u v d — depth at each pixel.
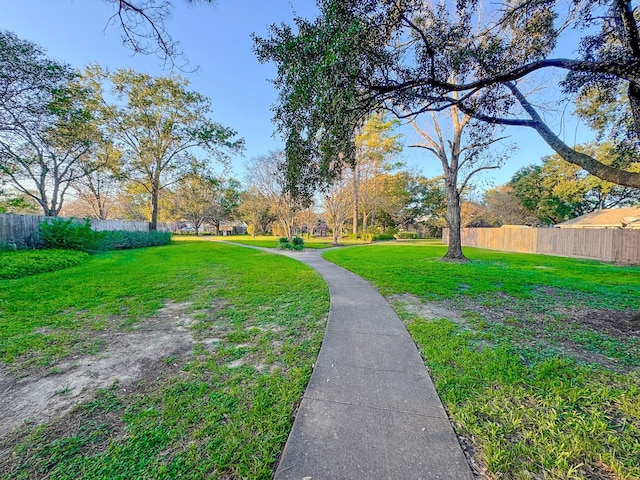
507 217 30.08
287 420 1.87
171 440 1.71
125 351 2.97
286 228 21.52
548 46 3.98
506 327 3.65
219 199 39.81
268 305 4.68
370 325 3.73
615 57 3.43
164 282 6.45
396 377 2.42
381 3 2.82
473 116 4.70
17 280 6.48
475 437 1.71
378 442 1.66
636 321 3.84
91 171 16.98
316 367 2.61
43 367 2.62
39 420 1.89
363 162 23.98
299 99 3.25
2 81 8.51
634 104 3.74
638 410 1.97
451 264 10.00
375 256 13.16
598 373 2.49
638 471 1.46
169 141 19.84
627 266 9.73
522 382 2.33
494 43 3.80
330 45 2.79
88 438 1.72
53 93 9.79
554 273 7.98
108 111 17.50
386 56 3.19
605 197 22.58
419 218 40.44
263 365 2.66
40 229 12.05
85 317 4.01
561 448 1.62
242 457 1.57
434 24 3.46
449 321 3.88
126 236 16.98
